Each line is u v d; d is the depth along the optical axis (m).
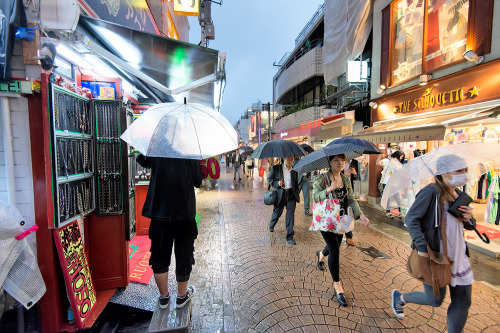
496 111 4.42
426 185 2.31
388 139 6.85
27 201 2.35
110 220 3.13
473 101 5.41
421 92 6.77
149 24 6.49
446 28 6.02
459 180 2.12
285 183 5.12
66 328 2.54
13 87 2.14
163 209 2.26
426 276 2.14
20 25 2.15
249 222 6.50
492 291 3.32
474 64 5.39
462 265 2.13
